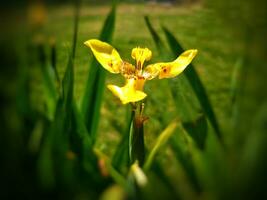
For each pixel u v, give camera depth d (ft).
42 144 0.57
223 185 0.52
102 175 0.55
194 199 0.53
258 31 1.32
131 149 0.46
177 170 0.56
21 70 0.61
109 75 1.06
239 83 0.62
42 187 0.58
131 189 0.43
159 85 1.01
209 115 0.53
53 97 0.58
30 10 1.53
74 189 0.57
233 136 0.58
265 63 1.06
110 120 0.90
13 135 0.62
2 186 0.60
